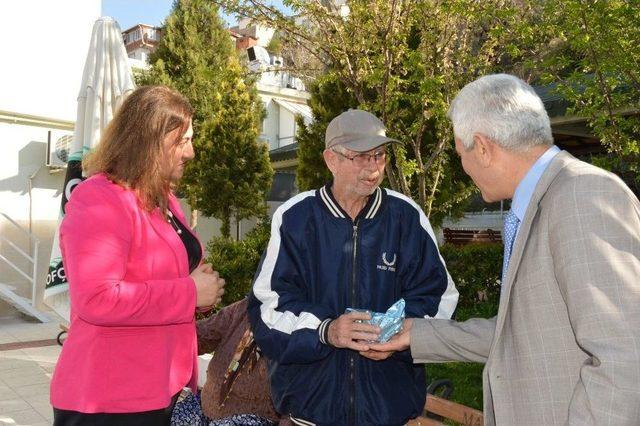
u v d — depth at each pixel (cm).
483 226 1451
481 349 194
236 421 264
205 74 748
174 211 229
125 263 190
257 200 1298
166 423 206
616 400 126
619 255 134
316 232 226
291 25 605
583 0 461
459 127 169
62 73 1084
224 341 278
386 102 598
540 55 575
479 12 537
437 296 230
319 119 992
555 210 146
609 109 501
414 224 232
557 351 150
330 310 220
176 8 1552
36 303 955
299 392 219
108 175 198
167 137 203
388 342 201
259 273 228
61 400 190
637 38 466
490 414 167
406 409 222
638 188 595
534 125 159
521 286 156
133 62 1722
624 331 129
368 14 570
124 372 191
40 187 1072
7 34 1021
